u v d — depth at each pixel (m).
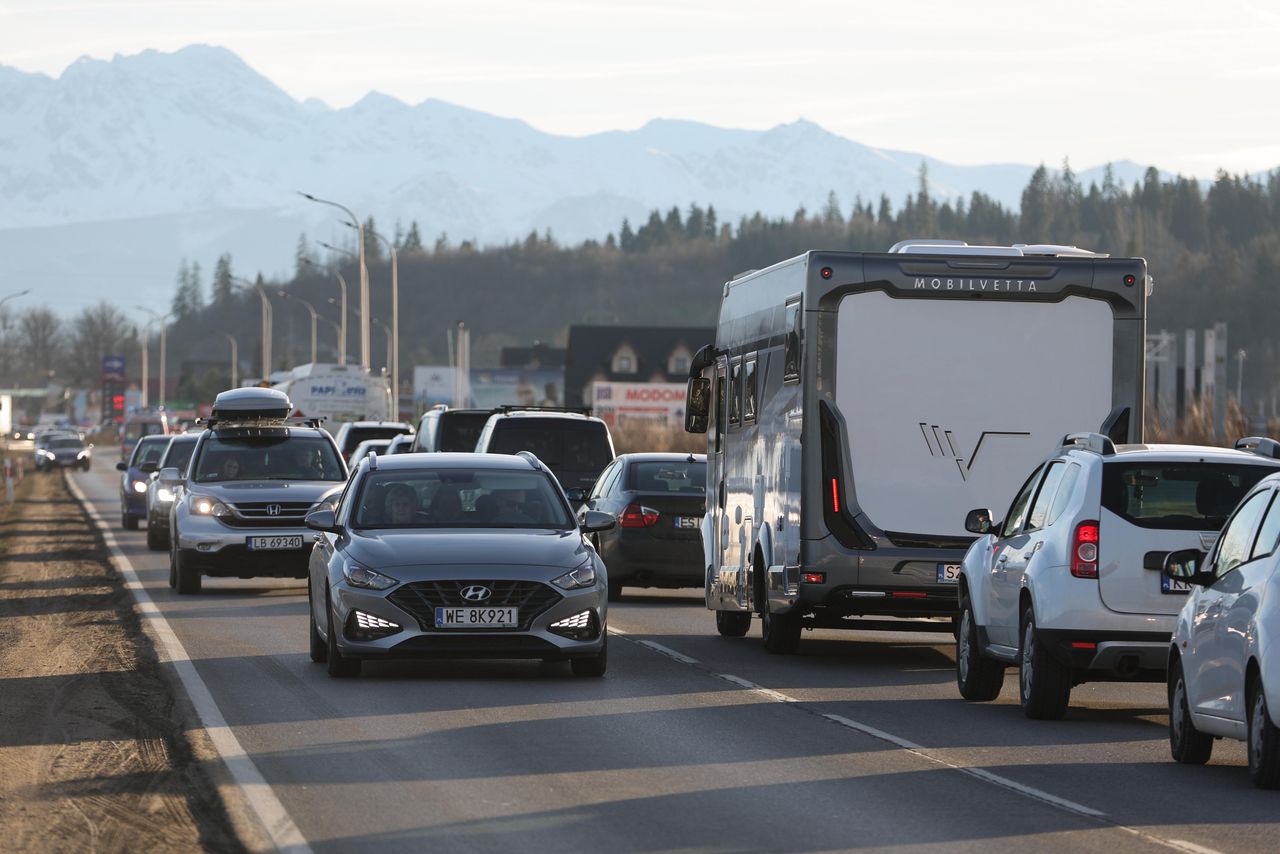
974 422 54.34
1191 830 30.64
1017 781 35.50
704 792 34.03
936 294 54.19
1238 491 43.09
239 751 38.44
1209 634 36.75
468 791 34.00
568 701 46.81
